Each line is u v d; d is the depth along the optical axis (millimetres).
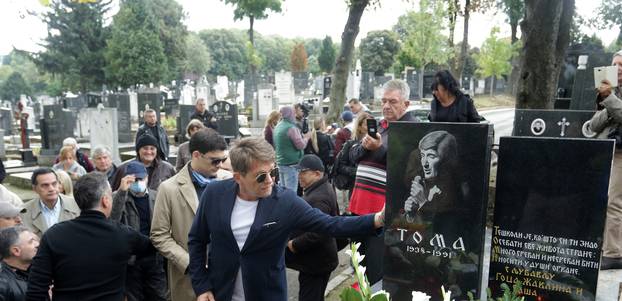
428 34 31812
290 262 3959
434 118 3553
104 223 3014
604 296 3344
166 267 4320
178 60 52688
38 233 4234
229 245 2447
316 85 33031
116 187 5066
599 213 2305
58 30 45906
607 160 2256
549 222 2422
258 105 20250
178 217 3383
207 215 2539
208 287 2551
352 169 5738
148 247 3346
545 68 6551
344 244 4562
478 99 40125
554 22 6418
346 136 8250
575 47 11734
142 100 18469
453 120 3436
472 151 2455
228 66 69875
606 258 3926
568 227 2379
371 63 53531
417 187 2609
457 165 2496
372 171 3758
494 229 2574
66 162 7461
